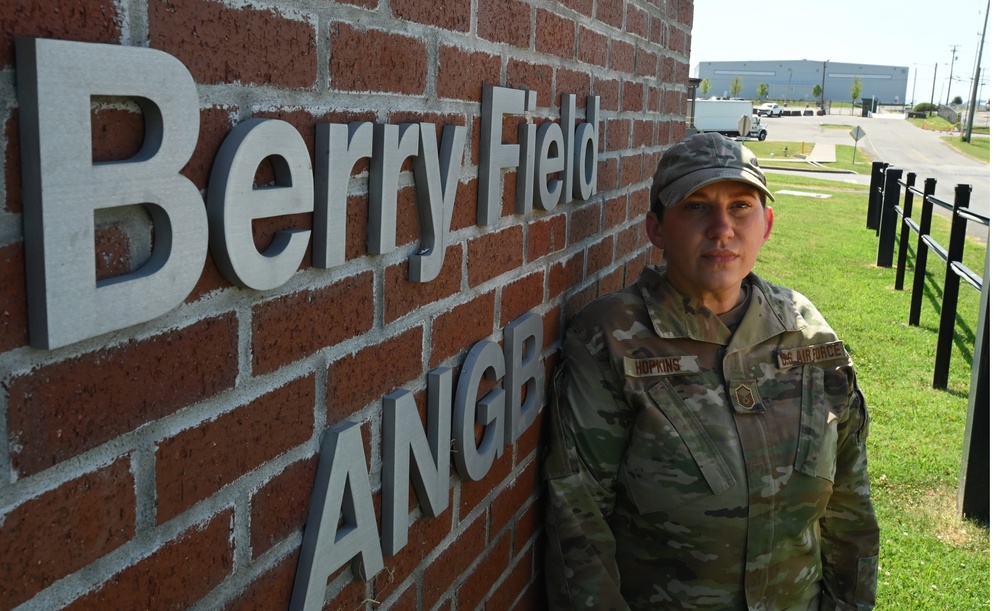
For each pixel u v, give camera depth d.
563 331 1.99
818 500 1.89
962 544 3.36
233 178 0.85
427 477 1.33
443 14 1.29
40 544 0.71
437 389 1.34
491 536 1.68
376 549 1.20
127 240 0.77
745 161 1.81
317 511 1.06
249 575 0.97
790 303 1.96
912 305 6.73
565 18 1.81
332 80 1.03
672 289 1.88
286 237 0.95
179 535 0.86
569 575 1.84
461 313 1.44
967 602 2.97
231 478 0.92
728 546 1.83
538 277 1.80
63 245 0.68
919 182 25.42
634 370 1.82
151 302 0.77
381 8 1.12
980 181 27.12
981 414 3.45
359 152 1.06
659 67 2.66
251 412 0.94
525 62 1.62
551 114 1.78
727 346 1.86
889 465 4.04
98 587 0.77
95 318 0.71
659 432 1.80
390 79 1.16
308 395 1.04
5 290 0.66
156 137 0.76
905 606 2.94
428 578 1.42
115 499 0.78
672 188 1.82
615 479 1.89
